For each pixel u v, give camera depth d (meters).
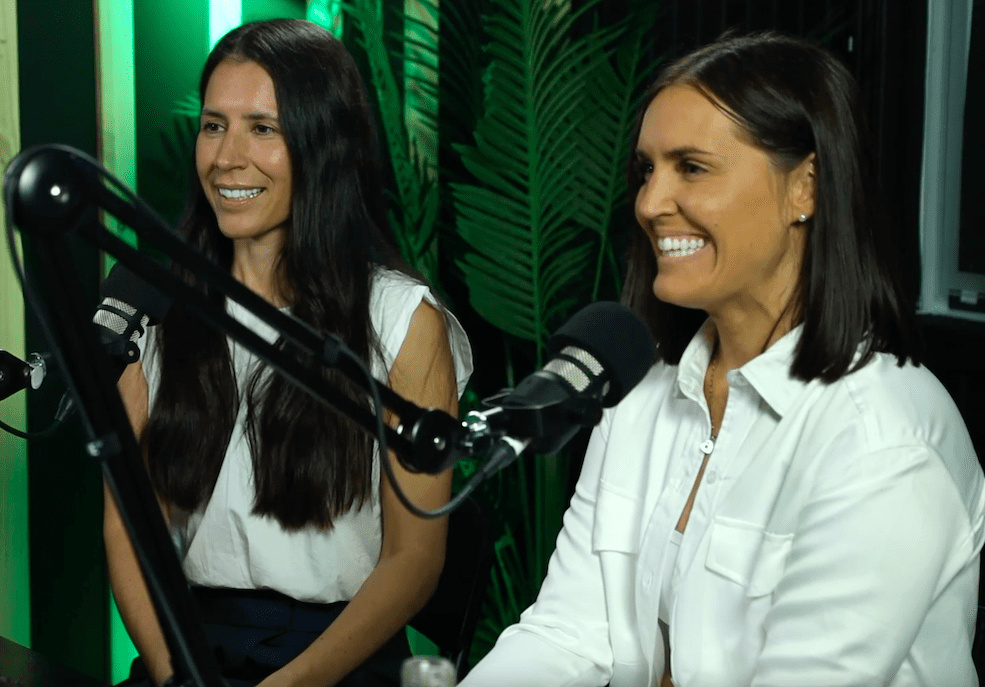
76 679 1.31
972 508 1.27
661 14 2.79
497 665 1.44
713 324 1.47
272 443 1.77
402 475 1.77
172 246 0.62
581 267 2.73
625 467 1.52
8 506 2.57
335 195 1.86
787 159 1.27
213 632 1.79
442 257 2.94
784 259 1.34
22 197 0.57
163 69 2.63
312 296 1.85
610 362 0.82
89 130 2.58
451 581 1.84
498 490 2.85
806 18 2.71
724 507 1.35
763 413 1.36
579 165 2.67
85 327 0.62
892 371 1.29
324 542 1.81
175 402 1.84
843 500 1.22
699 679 1.34
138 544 0.67
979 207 2.55
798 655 1.19
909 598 1.17
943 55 2.61
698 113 1.27
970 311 2.61
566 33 2.81
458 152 2.74
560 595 1.52
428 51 2.81
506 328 2.71
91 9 2.55
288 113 1.82
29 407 2.57
